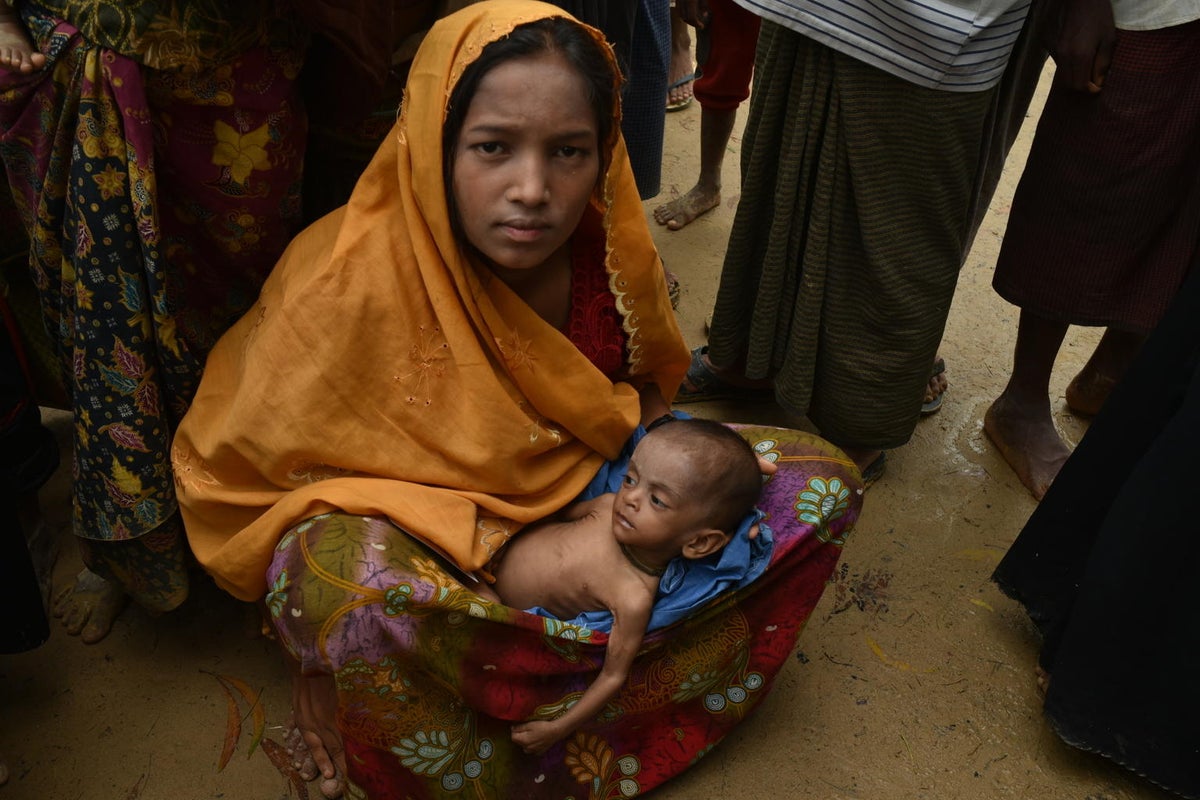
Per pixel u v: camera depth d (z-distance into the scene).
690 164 3.61
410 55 1.89
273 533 1.58
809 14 1.84
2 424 1.91
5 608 1.71
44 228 1.67
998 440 2.58
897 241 2.03
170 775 1.82
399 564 1.47
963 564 2.32
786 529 1.73
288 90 1.69
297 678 1.78
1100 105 1.99
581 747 1.74
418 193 1.53
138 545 1.85
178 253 1.79
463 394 1.62
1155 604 1.68
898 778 1.89
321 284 1.56
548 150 1.45
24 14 1.56
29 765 1.82
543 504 1.75
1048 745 1.97
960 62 1.84
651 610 1.64
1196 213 2.04
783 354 2.31
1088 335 3.00
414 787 1.65
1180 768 1.80
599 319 1.81
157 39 1.49
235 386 1.71
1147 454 1.65
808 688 2.03
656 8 2.56
